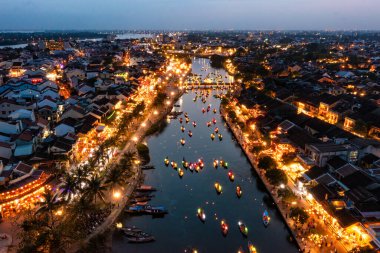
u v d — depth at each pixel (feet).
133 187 331.77
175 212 301.84
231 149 445.78
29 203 268.82
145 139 479.82
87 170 291.79
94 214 273.75
